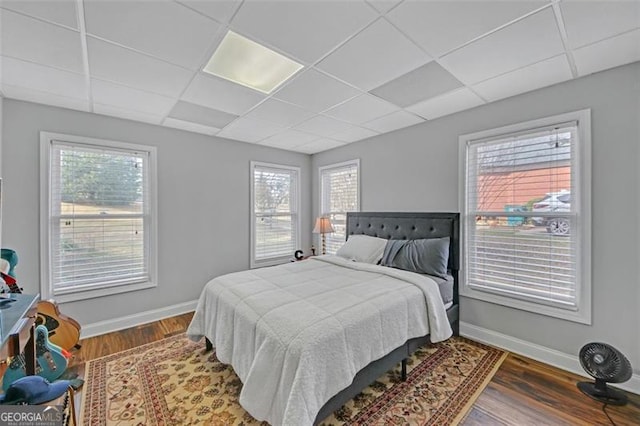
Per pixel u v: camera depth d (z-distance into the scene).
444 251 2.76
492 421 1.70
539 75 2.16
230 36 1.71
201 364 2.35
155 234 3.32
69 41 1.71
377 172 3.82
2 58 1.89
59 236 2.79
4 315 1.49
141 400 1.90
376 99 2.62
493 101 2.67
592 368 1.95
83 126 2.87
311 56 1.92
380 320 1.86
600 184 2.08
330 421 1.70
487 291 2.69
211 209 3.81
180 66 2.03
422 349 2.59
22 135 2.56
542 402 1.86
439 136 3.11
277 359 1.52
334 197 4.60
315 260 3.34
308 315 1.71
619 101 2.01
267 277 2.57
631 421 1.69
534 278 2.46
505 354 2.49
